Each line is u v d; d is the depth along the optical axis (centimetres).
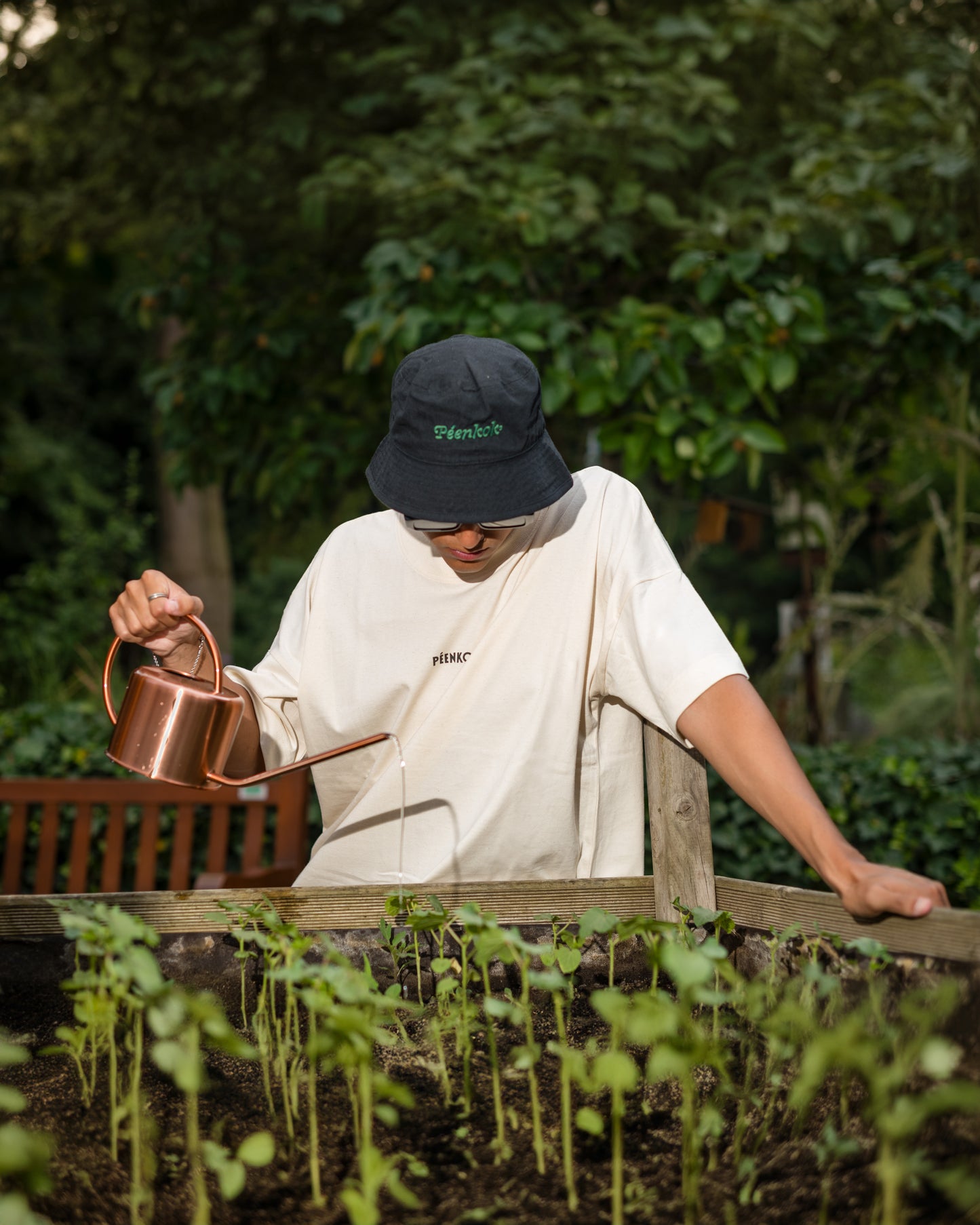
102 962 138
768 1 381
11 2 472
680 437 350
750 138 413
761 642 1523
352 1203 89
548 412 348
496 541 150
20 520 1259
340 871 164
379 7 438
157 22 446
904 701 746
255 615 1356
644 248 398
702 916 140
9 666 668
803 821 127
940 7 445
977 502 698
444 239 360
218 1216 98
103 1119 117
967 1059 102
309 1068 131
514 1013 111
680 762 152
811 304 337
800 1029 117
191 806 323
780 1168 104
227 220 453
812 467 521
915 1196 94
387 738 134
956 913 107
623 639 153
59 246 579
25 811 323
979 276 358
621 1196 100
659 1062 90
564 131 375
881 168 369
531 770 156
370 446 419
